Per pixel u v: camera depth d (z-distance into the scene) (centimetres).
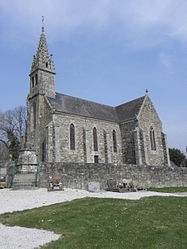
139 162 4372
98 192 2461
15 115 6456
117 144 4803
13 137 6125
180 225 1128
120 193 2378
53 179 2419
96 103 5341
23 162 2758
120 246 868
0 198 1980
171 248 839
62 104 4450
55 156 3750
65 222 1227
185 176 3900
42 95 4394
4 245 905
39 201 1850
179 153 7475
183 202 1694
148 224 1149
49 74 4638
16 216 1417
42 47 4769
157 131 5056
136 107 5056
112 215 1329
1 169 3397
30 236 1021
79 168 2816
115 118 5131
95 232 1047
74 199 1866
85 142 4266
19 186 2544
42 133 4159
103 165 3017
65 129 4084
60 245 891
